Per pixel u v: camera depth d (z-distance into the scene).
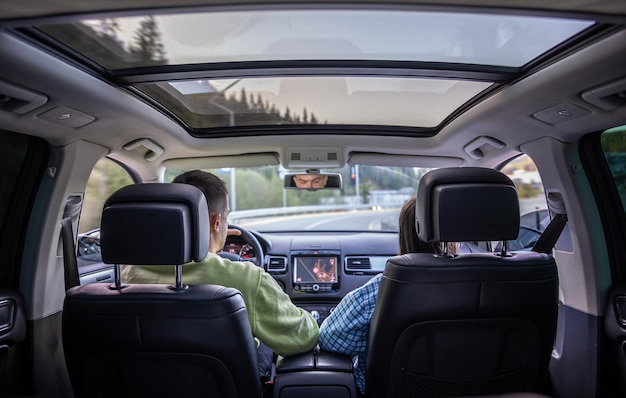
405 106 2.99
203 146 3.35
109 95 2.21
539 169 2.86
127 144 2.95
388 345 1.83
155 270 1.93
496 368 1.90
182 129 3.08
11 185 2.54
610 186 2.67
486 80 2.33
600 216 2.67
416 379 1.90
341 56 2.22
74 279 1.89
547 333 1.88
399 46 2.12
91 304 1.59
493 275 1.73
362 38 2.06
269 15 1.87
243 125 3.27
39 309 2.58
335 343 2.15
